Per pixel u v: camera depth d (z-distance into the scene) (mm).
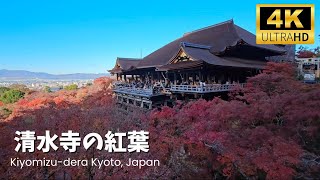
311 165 9438
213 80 23594
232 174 10633
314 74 25375
